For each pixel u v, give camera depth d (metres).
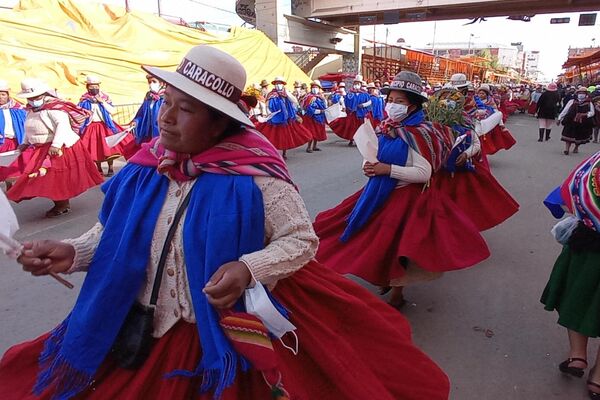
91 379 1.63
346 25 30.08
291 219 1.64
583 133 12.70
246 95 3.84
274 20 26.58
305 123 12.99
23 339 3.58
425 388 2.05
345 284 2.11
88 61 15.73
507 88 28.72
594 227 2.70
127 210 1.71
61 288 4.43
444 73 40.88
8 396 1.81
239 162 1.60
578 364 3.08
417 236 3.51
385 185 3.66
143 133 9.03
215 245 1.53
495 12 26.81
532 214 7.08
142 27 18.08
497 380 3.21
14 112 9.55
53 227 6.24
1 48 13.80
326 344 1.79
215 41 20.67
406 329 2.28
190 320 1.62
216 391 1.45
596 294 2.88
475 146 4.68
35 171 6.39
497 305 4.27
